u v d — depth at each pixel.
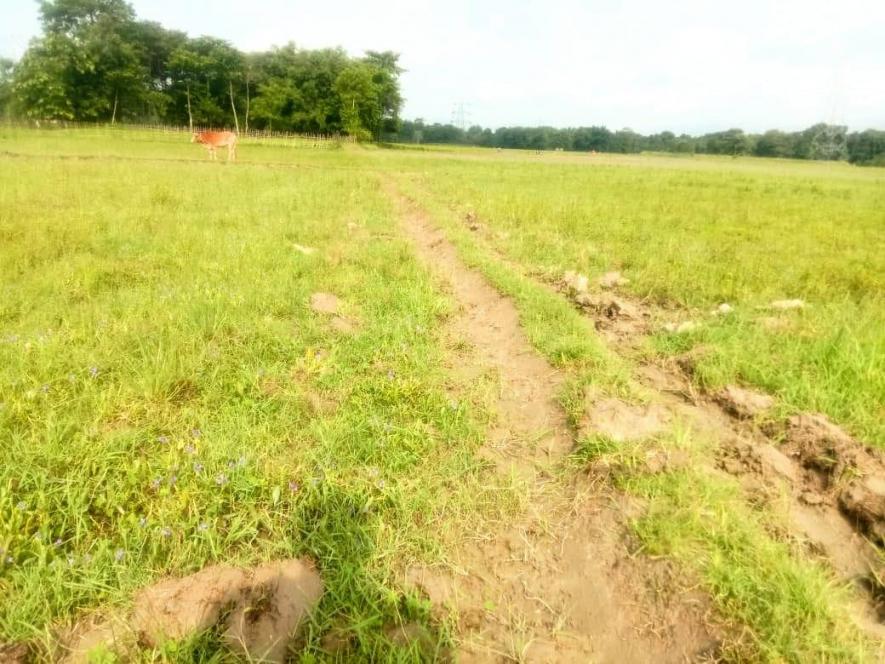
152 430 3.34
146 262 6.64
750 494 2.88
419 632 2.24
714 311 5.65
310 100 69.38
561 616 2.33
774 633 2.06
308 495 2.84
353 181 17.83
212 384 3.88
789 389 3.81
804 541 2.60
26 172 14.69
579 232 9.76
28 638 2.10
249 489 2.87
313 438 3.41
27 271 5.89
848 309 5.36
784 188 21.47
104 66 53.66
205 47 62.88
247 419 3.52
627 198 15.65
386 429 3.49
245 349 4.43
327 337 4.89
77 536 2.50
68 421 3.26
